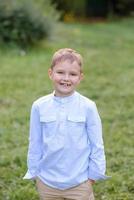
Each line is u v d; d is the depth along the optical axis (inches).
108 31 690.2
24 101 309.9
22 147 224.5
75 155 121.7
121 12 881.5
